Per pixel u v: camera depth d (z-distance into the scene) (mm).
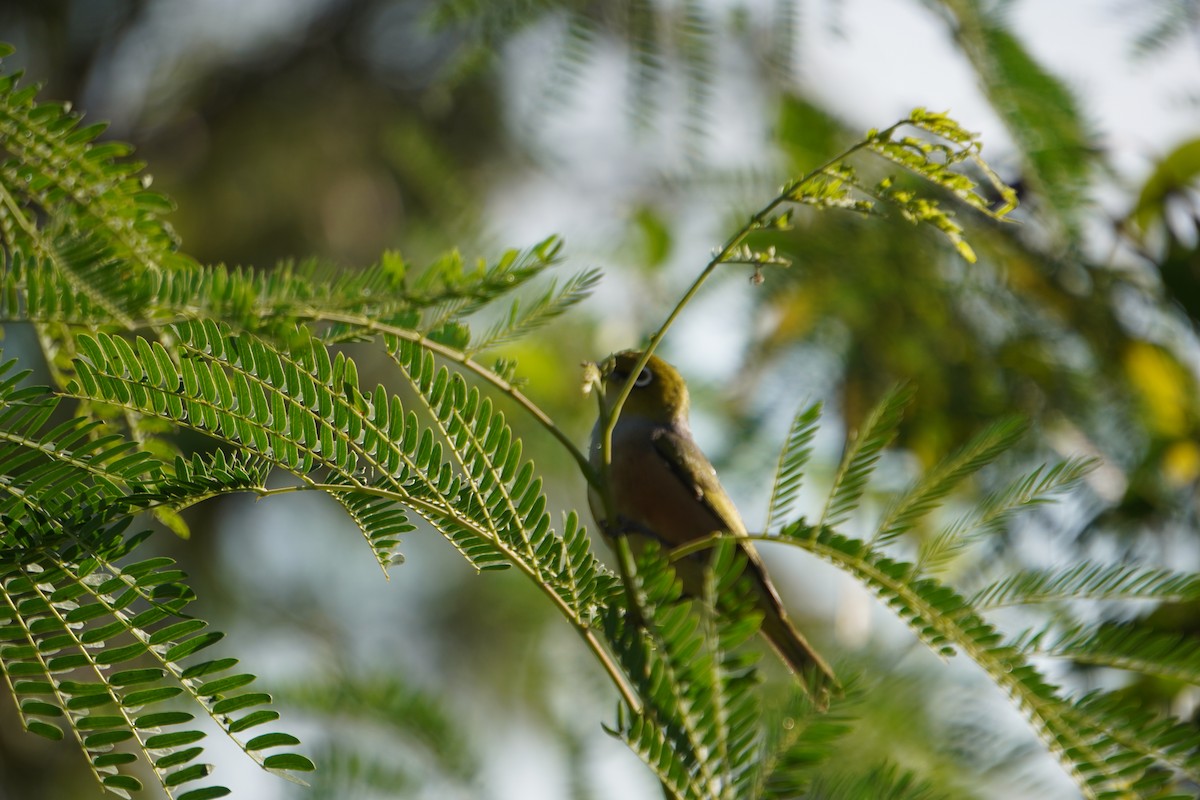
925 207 4957
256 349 4578
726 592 4223
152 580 4320
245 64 19172
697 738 4145
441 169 12188
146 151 19016
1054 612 4664
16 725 14797
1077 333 10945
